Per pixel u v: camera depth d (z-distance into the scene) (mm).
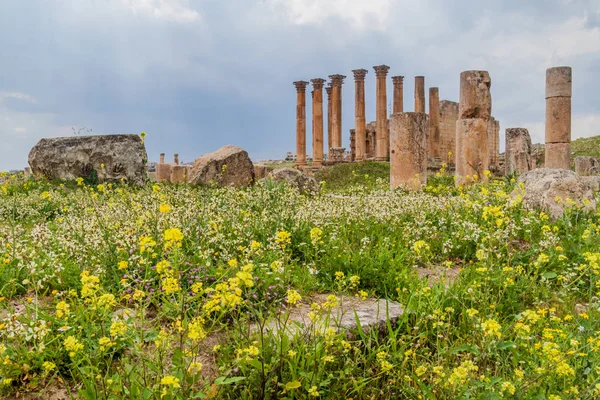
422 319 4254
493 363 3850
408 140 18203
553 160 20453
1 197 12938
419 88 37062
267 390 3166
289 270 5188
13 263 5234
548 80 20594
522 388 3209
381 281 5375
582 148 45250
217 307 3158
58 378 3428
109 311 3861
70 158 17750
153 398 2846
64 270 5023
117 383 2992
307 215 7934
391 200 9828
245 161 19672
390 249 6789
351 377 3406
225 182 19000
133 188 15969
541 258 5348
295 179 16719
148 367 3178
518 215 8766
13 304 4500
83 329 3758
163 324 4086
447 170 35406
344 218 8336
